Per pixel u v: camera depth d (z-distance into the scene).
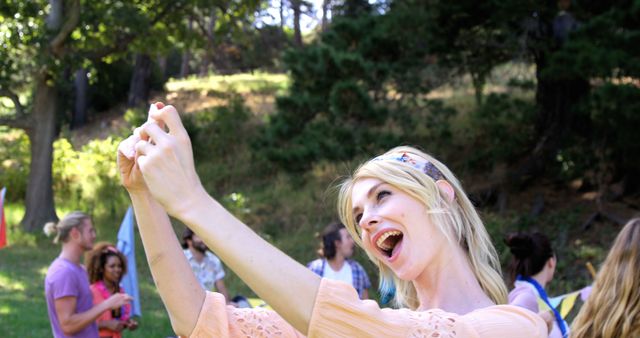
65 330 5.30
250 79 33.12
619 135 13.15
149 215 1.69
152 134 1.45
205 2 19.86
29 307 11.42
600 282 2.84
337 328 1.38
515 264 4.86
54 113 19.38
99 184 21.22
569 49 12.65
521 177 16.17
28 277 13.96
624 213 14.77
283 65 15.28
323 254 6.69
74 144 27.67
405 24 14.48
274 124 15.49
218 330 1.67
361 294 6.71
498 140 17.02
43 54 17.77
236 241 1.38
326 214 17.27
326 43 15.48
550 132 16.02
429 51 15.07
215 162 22.09
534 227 14.91
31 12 17.62
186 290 1.69
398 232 1.76
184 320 1.68
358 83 14.94
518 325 1.62
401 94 16.39
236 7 20.97
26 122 19.03
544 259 4.80
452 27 14.86
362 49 15.05
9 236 17.83
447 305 1.80
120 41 19.39
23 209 20.94
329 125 14.59
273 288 1.37
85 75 30.70
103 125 29.38
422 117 17.02
